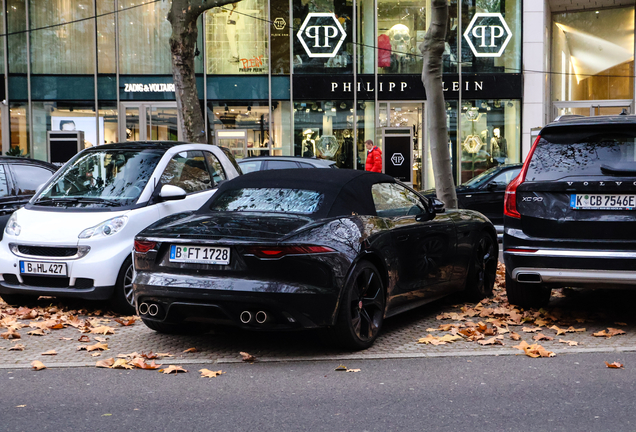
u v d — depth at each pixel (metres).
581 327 5.91
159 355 5.01
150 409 3.80
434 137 10.15
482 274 7.14
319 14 20.62
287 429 3.46
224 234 4.81
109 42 20.62
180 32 12.84
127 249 6.44
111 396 4.05
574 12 23.88
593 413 3.66
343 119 20.78
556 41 24.12
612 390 4.08
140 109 20.73
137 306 5.04
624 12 23.31
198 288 4.73
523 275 5.75
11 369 4.69
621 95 23.62
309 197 5.37
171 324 5.66
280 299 4.60
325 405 3.85
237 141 20.66
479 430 3.42
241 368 4.69
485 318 6.36
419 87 20.80
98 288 6.27
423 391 4.11
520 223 5.79
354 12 20.69
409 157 18.25
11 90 20.52
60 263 6.31
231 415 3.69
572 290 7.81
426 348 5.23
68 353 5.15
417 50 20.83
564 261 5.53
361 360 4.89
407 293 5.77
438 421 3.56
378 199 5.75
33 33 20.47
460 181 21.00
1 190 8.18
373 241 5.23
